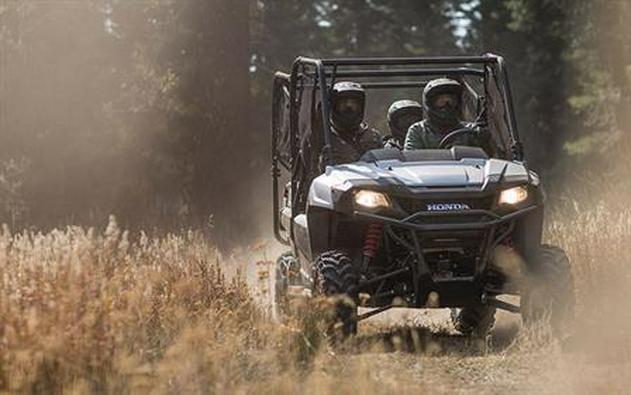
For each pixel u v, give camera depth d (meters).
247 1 40.09
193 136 39.47
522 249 17.02
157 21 40.59
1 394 12.21
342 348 15.66
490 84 19.03
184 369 12.63
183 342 13.03
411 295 17.12
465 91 19.84
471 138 18.83
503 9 84.62
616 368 14.54
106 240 17.58
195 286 17.36
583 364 14.94
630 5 59.25
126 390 12.66
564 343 16.27
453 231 16.53
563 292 16.36
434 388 13.37
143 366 12.88
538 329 16.23
